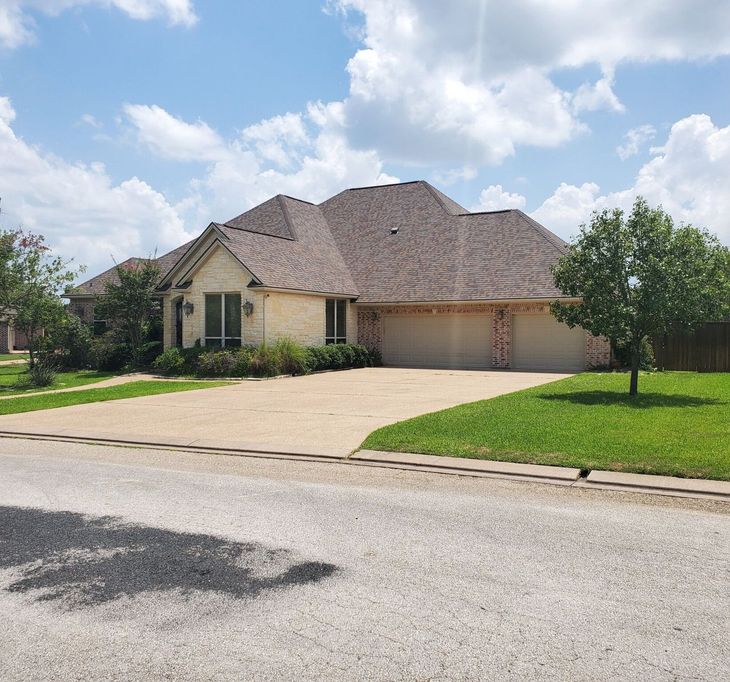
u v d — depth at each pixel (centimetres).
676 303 1409
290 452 962
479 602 449
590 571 503
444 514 656
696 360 2334
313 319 2614
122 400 1625
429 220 3098
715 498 708
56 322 2223
